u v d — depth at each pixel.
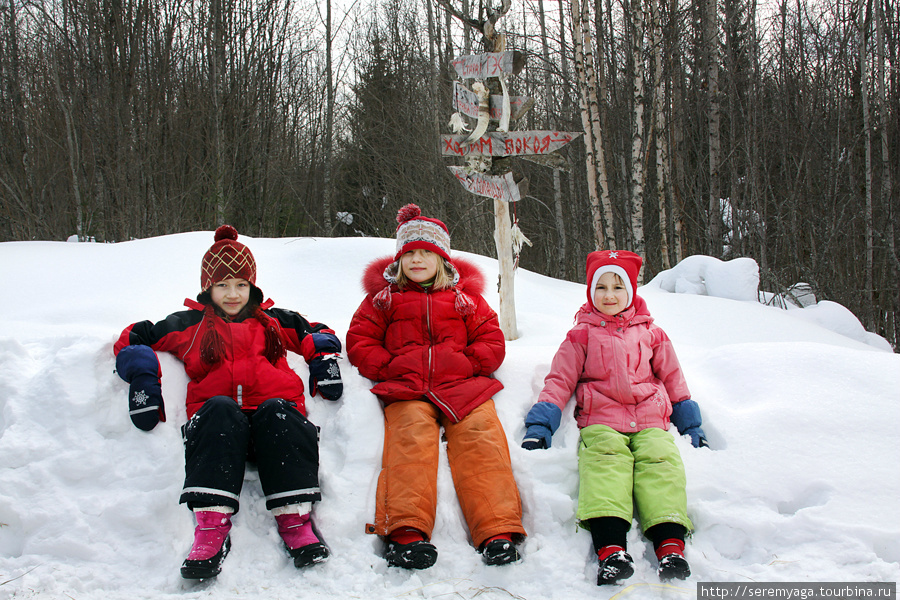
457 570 2.17
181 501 2.16
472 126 4.20
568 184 15.52
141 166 12.01
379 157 16.66
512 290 4.06
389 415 2.68
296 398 2.63
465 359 2.82
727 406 2.94
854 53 11.11
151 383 2.52
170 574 2.11
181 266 5.47
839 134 10.38
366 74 18.19
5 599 1.96
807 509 2.32
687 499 2.42
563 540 2.29
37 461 2.39
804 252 10.80
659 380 2.85
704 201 12.58
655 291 6.39
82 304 4.16
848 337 5.81
